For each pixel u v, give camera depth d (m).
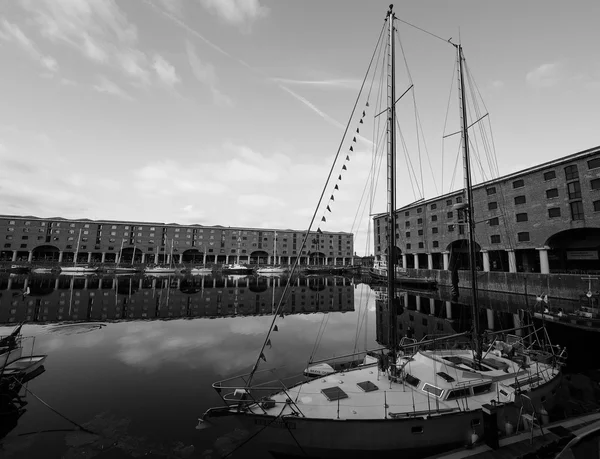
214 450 8.90
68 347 20.00
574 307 32.06
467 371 10.73
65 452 8.70
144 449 8.87
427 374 10.78
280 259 122.12
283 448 8.82
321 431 8.59
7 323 27.11
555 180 42.22
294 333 24.53
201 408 11.48
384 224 79.06
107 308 35.09
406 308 36.88
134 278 73.56
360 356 18.27
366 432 8.52
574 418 9.87
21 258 98.00
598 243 42.78
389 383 10.88
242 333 24.44
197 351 19.30
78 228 100.75
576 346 20.06
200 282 69.50
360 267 103.88
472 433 8.97
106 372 15.41
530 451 8.02
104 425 10.18
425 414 8.88
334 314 33.66
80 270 83.62
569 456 5.12
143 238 107.38
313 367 15.95
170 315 32.34
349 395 10.02
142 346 20.38
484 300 40.34
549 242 43.78
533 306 33.84
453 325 27.33
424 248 65.25
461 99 15.91
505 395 10.01
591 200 38.22
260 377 14.90
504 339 18.16
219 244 116.00
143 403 11.91
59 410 11.27
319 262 126.69
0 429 9.92
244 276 91.19
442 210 60.97
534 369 12.24
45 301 37.94
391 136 12.38
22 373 13.99
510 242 47.47
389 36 12.80
